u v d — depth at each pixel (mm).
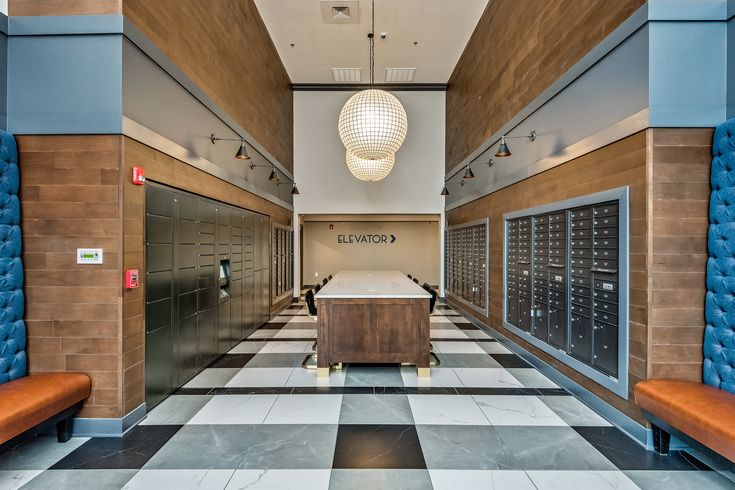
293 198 9219
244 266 5340
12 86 2631
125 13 2650
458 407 3068
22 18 2623
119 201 2621
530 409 3033
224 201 4570
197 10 3781
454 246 8055
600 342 2973
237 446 2461
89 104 2609
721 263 2361
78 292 2631
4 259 2500
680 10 2445
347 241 12086
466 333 5773
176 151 3334
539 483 2086
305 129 9188
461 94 7441
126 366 2680
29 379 2434
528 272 4301
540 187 3984
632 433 2572
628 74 2641
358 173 5617
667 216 2469
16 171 2594
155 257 3059
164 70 3148
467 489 2029
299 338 5414
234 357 4473
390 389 3463
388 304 3838
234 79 4879
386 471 2188
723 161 2367
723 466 1907
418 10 5930
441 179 9180
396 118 3701
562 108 3508
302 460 2297
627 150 2668
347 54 7426
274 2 5742
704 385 2338
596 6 3008
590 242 3113
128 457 2336
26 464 2258
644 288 2506
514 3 4684
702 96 2465
